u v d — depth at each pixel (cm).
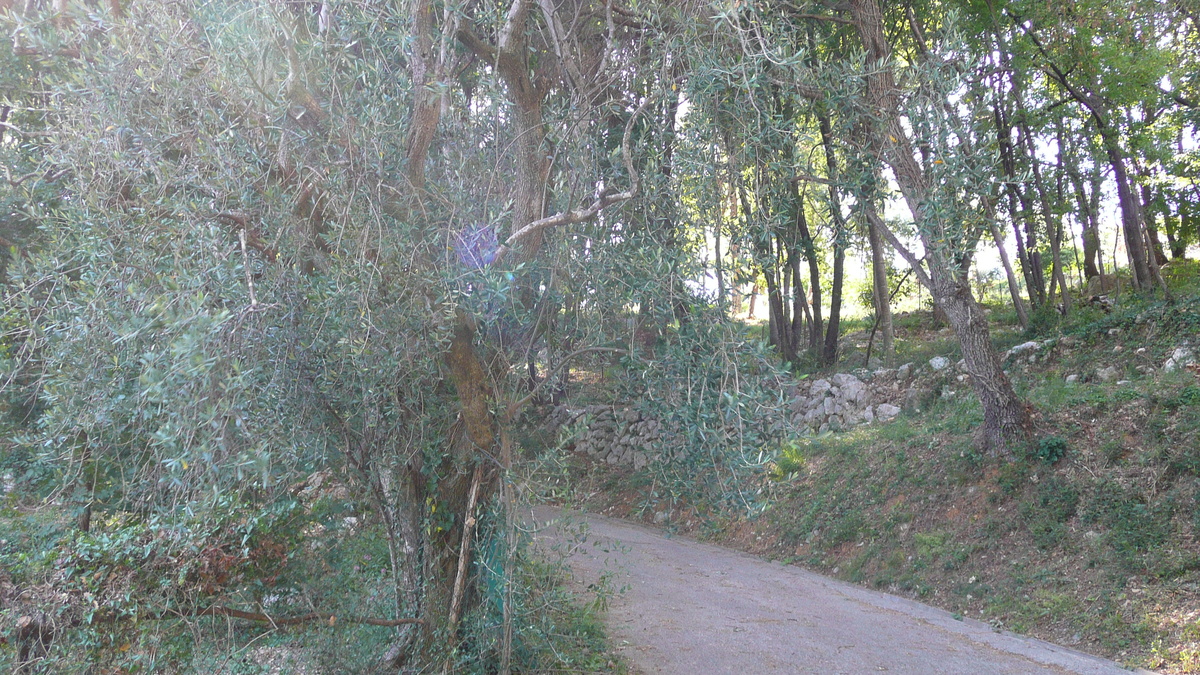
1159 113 1825
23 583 428
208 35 477
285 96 486
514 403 585
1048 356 1498
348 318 434
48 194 536
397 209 494
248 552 454
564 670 635
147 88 453
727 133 563
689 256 549
